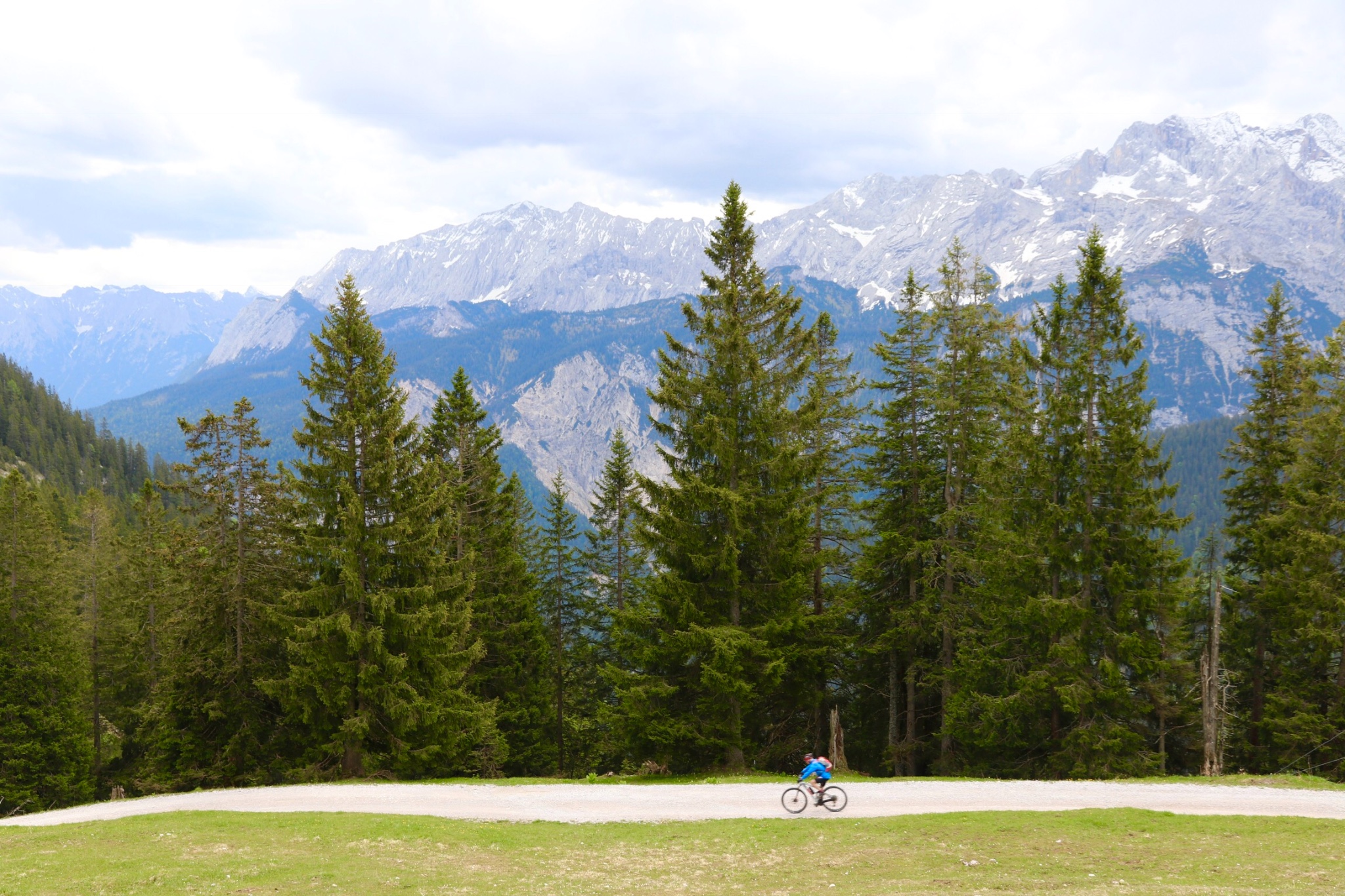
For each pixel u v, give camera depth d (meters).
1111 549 32.44
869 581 37.34
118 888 16.64
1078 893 15.08
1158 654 31.64
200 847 19.94
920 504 36.44
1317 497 33.41
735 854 19.27
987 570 34.09
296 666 33.41
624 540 51.78
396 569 34.50
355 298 34.50
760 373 31.72
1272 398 38.84
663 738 31.00
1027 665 34.28
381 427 34.00
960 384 35.53
